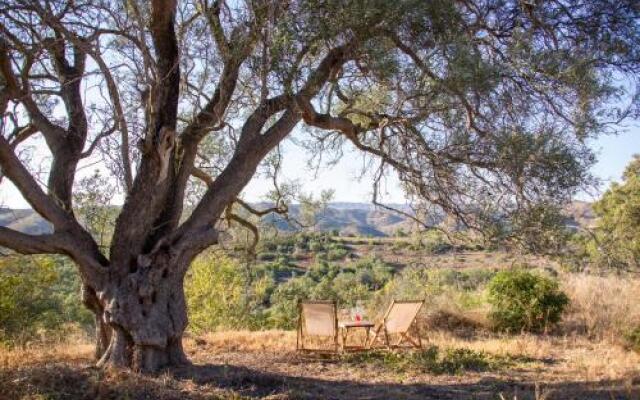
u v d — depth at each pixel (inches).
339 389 291.0
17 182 292.4
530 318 538.6
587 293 593.9
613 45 292.7
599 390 294.2
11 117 321.7
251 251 443.5
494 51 297.6
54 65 354.3
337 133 425.4
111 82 306.7
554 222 287.4
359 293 855.7
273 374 316.2
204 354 400.8
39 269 580.7
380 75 275.6
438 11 264.5
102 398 243.6
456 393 291.1
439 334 523.5
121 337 298.4
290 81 261.6
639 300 534.9
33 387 249.8
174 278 308.2
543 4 298.4
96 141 330.0
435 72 268.2
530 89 286.2
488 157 292.0
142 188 303.3
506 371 359.9
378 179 381.4
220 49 301.3
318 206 459.5
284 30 249.8
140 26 287.3
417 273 751.7
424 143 314.5
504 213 300.7
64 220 305.6
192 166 330.6
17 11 296.4
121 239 304.5
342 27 259.0
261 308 866.1
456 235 343.9
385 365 369.1
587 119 279.0
